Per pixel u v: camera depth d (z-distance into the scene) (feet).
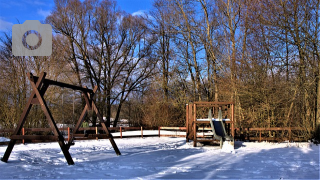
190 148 47.52
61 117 90.43
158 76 112.06
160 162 30.89
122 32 127.24
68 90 95.76
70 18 112.68
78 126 36.55
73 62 113.60
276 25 61.72
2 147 46.06
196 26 105.19
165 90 107.24
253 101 66.54
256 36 70.59
